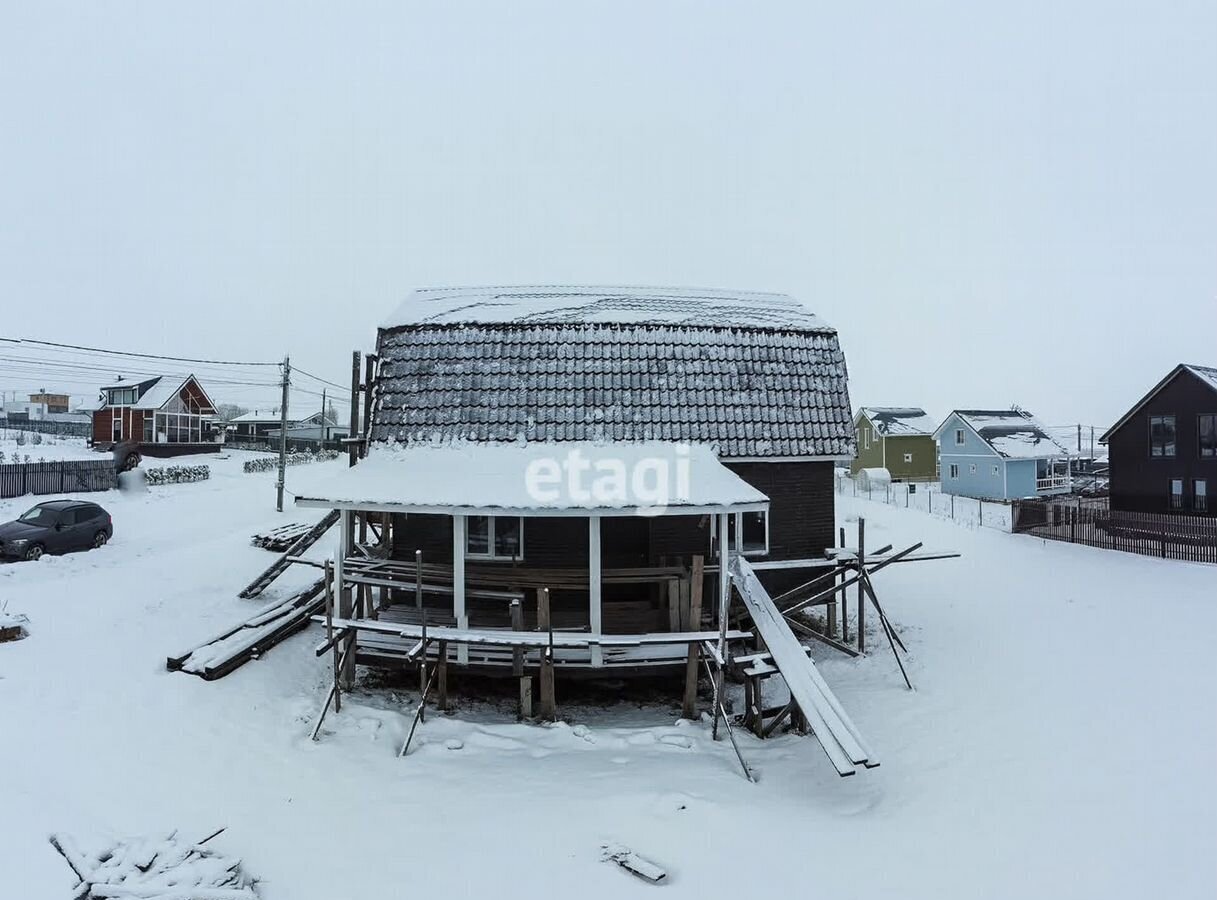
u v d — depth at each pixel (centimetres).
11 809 776
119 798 837
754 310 1775
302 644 1399
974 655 1500
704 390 1543
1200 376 3130
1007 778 998
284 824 837
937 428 5481
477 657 1202
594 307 1680
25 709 992
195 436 5738
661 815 880
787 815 901
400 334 1580
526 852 800
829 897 732
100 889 680
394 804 896
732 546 1555
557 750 1071
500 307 1659
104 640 1288
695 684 1214
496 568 1391
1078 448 6359
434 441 1418
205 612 1508
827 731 990
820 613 1808
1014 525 3070
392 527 1510
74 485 3139
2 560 1908
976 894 737
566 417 1457
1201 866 777
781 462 1561
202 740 996
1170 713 1181
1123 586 2070
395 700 1238
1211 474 3109
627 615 1362
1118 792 942
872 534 2900
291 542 2178
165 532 2470
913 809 925
